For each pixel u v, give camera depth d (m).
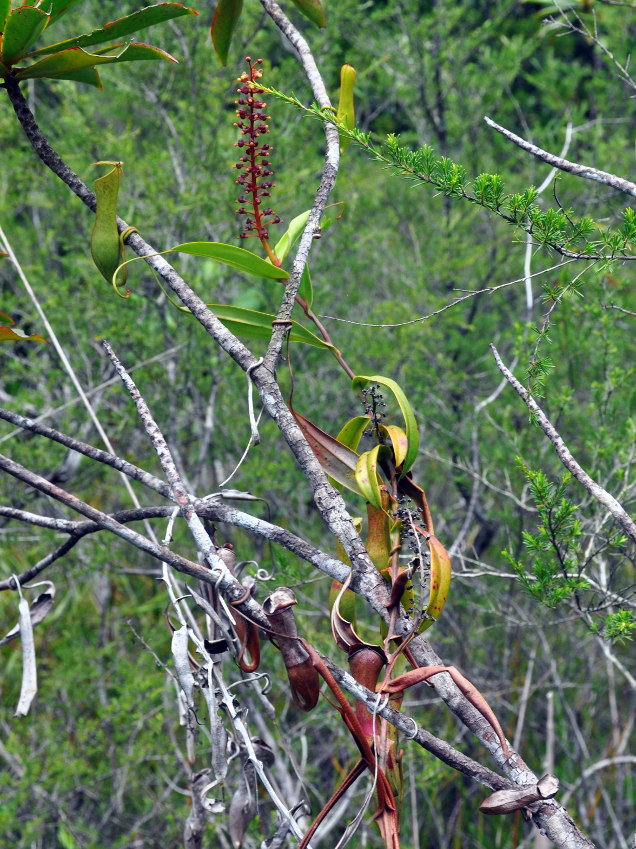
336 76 4.89
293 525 3.71
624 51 4.46
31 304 3.64
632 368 2.52
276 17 1.45
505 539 3.35
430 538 1.06
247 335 1.29
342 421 3.99
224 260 1.19
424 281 3.79
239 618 1.12
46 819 3.40
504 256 4.18
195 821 1.39
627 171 4.12
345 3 4.08
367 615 3.18
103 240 1.21
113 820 3.42
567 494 2.68
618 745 3.38
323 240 4.04
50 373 3.42
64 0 1.24
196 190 3.61
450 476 3.65
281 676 3.14
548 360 1.30
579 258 1.24
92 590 4.48
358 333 3.78
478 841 3.32
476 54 5.39
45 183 3.67
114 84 4.20
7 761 3.69
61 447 3.36
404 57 4.66
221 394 3.67
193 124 3.83
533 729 3.77
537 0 2.86
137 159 4.02
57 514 3.74
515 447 2.80
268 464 3.26
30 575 1.19
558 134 4.79
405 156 1.28
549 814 0.98
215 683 1.29
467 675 3.50
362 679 1.03
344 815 3.15
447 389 3.65
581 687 3.58
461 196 1.27
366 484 1.09
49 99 4.53
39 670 3.95
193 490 3.41
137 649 3.90
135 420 3.46
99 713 3.23
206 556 1.10
